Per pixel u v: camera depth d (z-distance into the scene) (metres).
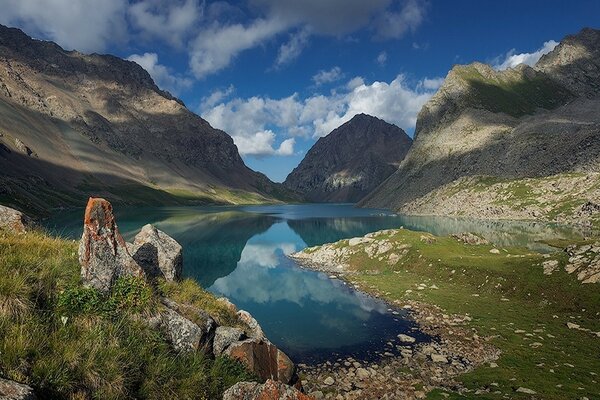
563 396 20.67
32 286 10.79
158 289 16.38
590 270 41.44
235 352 15.39
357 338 33.84
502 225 144.50
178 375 11.97
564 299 39.50
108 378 9.76
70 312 11.07
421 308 42.34
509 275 47.59
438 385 23.53
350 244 77.25
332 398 22.19
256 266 73.12
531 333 32.81
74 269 12.98
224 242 106.69
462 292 47.41
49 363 8.97
